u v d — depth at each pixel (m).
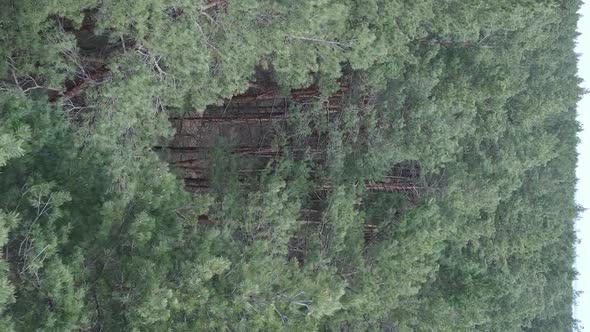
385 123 20.17
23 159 11.32
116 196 12.66
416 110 20.08
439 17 19.77
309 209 20.33
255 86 21.36
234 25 16.08
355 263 18.09
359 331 18.62
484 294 24.92
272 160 19.89
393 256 18.78
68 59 15.20
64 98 14.27
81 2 13.58
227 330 12.56
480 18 20.20
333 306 13.50
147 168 14.71
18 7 13.28
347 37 17.83
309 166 21.08
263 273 13.32
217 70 17.02
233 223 17.12
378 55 18.09
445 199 21.67
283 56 17.17
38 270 10.23
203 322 12.13
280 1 16.23
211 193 20.06
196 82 16.48
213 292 12.31
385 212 21.42
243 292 12.15
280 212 17.38
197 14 15.20
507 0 19.89
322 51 17.66
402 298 20.39
